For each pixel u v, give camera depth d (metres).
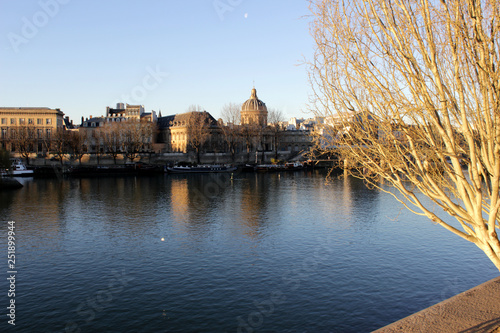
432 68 8.79
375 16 9.29
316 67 10.73
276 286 21.83
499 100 8.34
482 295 12.09
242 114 168.25
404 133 9.70
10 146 123.62
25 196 57.16
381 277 22.80
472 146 8.73
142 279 23.03
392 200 49.22
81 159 116.19
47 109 135.62
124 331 17.41
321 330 17.28
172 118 162.50
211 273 23.88
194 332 17.31
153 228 35.53
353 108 10.33
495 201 8.77
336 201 49.53
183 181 82.50
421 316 10.90
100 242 30.80
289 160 134.00
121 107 155.88
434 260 25.34
